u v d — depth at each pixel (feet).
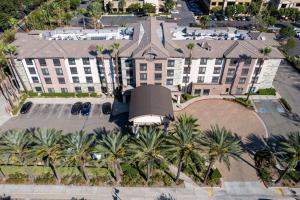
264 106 233.14
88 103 232.73
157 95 207.72
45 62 224.74
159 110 192.03
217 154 142.51
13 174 172.76
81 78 238.68
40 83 242.58
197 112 225.56
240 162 180.45
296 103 237.04
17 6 421.18
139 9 440.86
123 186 165.48
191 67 229.66
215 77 237.86
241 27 385.50
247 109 229.66
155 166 172.35
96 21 380.17
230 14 405.18
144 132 153.69
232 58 219.00
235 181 168.14
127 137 160.04
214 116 221.66
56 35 257.14
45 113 226.58
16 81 243.40
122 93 229.86
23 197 161.17
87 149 152.15
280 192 161.79
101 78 239.09
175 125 167.94
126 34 258.37
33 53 221.25
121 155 146.20
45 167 176.65
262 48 225.76
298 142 151.84
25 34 253.24
